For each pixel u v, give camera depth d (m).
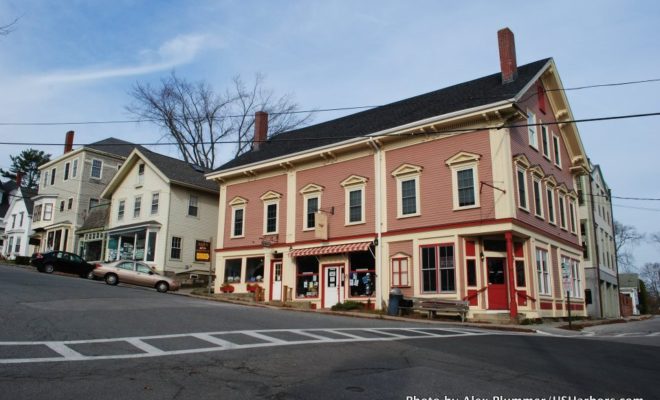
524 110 24.52
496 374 8.55
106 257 41.22
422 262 23.41
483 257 22.11
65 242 46.47
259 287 29.30
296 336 11.93
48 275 30.92
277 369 8.26
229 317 15.12
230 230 32.47
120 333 11.09
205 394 6.68
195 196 39.31
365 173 26.41
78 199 46.78
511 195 21.38
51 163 51.59
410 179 24.59
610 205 45.06
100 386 6.84
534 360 10.09
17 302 15.16
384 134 25.08
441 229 22.94
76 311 14.12
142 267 31.48
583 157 30.59
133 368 7.94
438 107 25.25
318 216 26.86
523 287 22.41
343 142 26.72
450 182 23.14
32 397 6.23
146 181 39.59
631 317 41.34
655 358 11.03
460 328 17.34
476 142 22.62
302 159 28.81
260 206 31.12
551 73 27.19
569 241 28.19
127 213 40.41
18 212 55.78
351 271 26.16
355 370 8.40
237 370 8.09
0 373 7.24
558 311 24.92
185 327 12.45
